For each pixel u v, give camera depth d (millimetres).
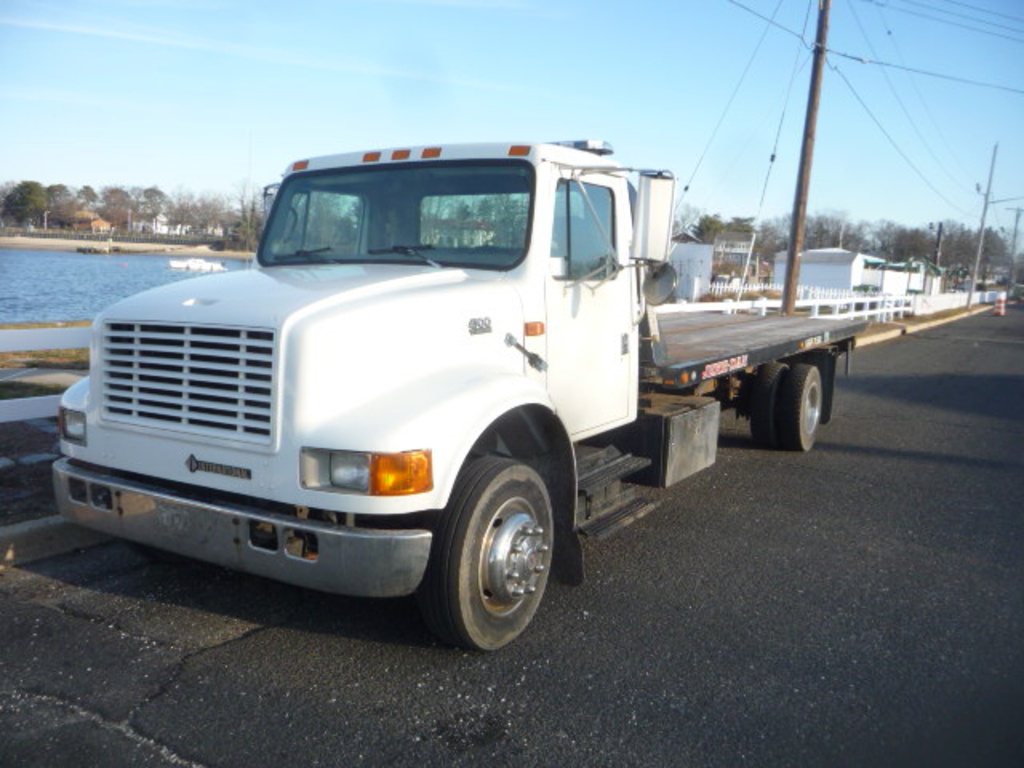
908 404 13062
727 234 68438
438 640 4375
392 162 5180
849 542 6230
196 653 4156
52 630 4340
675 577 5414
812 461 8867
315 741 3457
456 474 3861
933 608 5039
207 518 3934
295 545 3793
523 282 4723
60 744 3373
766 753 3480
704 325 10805
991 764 3439
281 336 3738
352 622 4551
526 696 3869
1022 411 12641
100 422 4285
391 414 3777
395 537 3713
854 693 3988
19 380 8906
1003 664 4324
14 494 5875
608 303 5391
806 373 9062
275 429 3766
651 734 3594
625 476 5473
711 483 7816
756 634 4602
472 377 4180
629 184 5598
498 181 4852
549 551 4449
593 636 4508
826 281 51281
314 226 5371
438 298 4242
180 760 3297
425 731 3559
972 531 6590
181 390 4020
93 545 5496
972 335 29000
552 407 4488
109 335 4246
